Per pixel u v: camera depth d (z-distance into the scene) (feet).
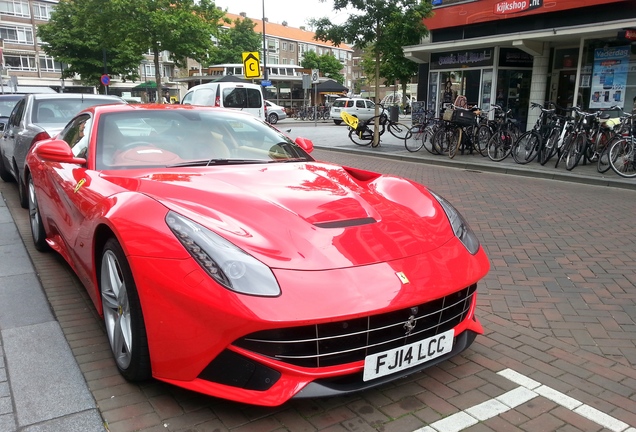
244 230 7.57
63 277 13.37
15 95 40.11
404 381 8.80
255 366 6.85
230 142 11.93
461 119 40.06
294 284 6.86
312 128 88.07
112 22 73.46
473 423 7.63
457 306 8.31
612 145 31.19
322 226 8.08
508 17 51.80
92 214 9.12
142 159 10.82
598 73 45.70
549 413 7.96
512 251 17.08
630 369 9.49
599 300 12.96
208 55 80.48
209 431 7.20
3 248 15.78
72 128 13.76
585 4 44.96
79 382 8.36
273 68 160.25
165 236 7.36
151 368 7.60
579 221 21.26
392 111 51.93
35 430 7.14
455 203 24.93
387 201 9.64
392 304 7.05
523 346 10.36
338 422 7.53
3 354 9.23
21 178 20.70
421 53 63.05
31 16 190.70
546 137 35.91
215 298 6.69
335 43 48.08
